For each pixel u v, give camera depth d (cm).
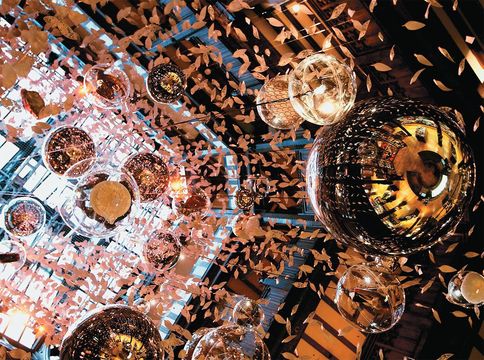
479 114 508
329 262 495
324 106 173
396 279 202
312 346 604
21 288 518
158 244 358
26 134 364
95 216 160
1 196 654
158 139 552
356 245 132
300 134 612
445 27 461
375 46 489
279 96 286
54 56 550
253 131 677
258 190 541
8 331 558
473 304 276
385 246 124
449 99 500
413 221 116
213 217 516
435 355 477
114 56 557
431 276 529
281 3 496
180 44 584
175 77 289
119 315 151
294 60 396
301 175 586
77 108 488
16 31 296
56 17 314
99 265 535
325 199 127
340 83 172
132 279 505
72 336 146
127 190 162
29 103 252
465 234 517
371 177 115
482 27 470
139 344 149
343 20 484
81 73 452
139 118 623
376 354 517
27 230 353
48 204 712
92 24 524
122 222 165
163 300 508
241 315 328
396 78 509
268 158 680
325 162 124
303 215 636
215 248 688
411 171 112
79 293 582
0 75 232
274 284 616
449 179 113
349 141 120
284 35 344
